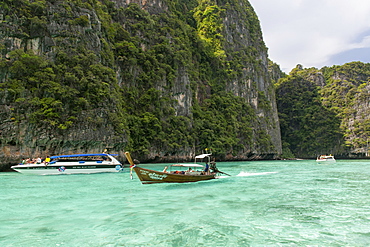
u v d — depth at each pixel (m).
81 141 35.06
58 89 34.69
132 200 13.91
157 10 71.56
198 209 11.96
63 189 17.42
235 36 97.38
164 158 53.28
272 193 16.16
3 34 35.34
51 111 33.38
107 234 8.70
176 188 17.94
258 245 7.76
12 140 31.14
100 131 37.31
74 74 37.47
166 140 52.03
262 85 99.94
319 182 21.88
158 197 14.73
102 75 40.78
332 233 8.80
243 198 14.48
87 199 14.15
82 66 39.16
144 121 50.06
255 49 103.31
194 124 62.81
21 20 37.22
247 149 77.19
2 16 35.88
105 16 52.22
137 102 52.44
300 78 124.12
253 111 87.69
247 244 7.83
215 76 83.00
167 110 56.53
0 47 34.38
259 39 112.38
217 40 88.19
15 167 26.27
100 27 45.69
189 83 65.44
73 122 34.88
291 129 113.75
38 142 32.28
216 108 75.81
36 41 37.84
